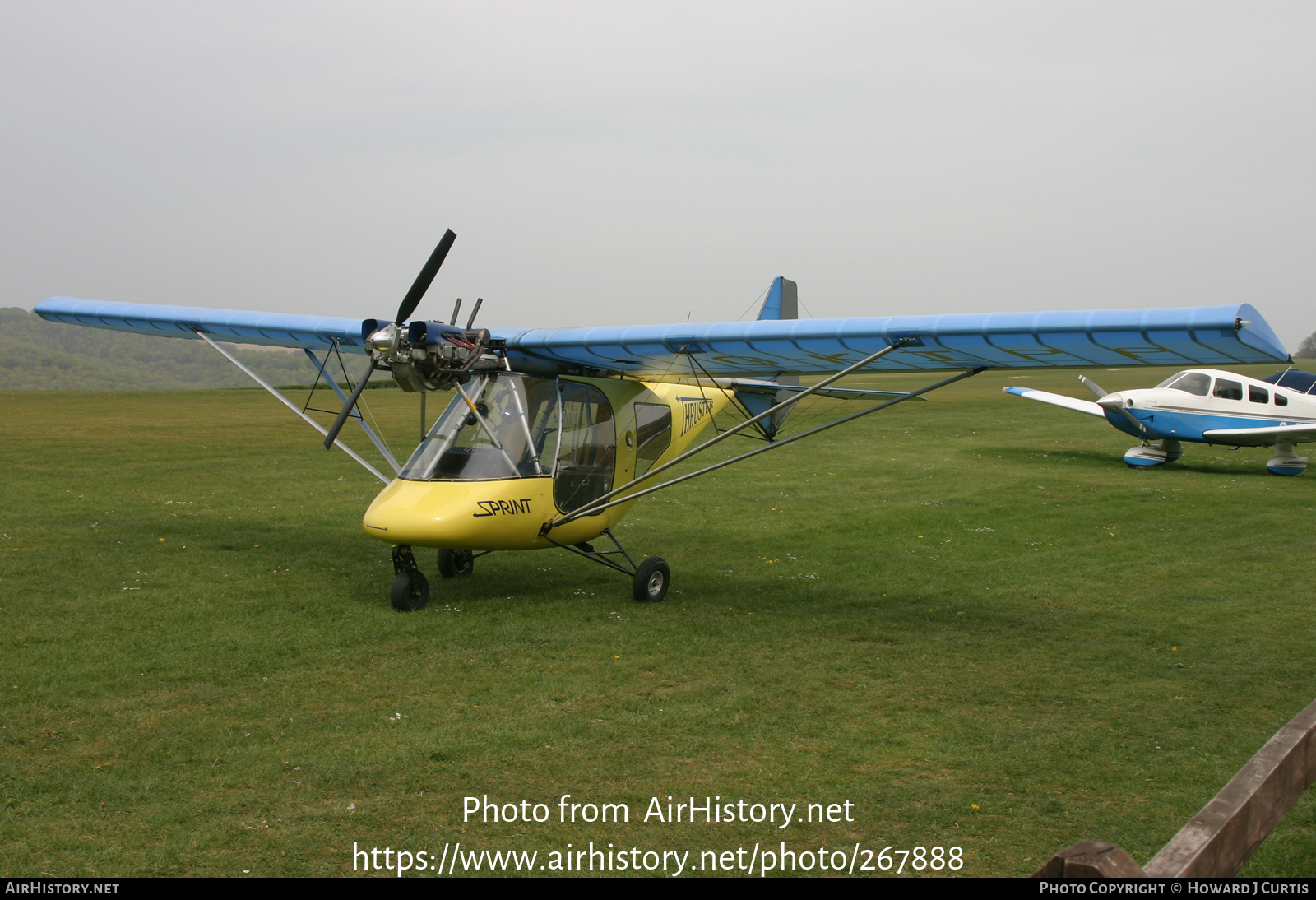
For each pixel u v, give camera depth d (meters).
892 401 7.62
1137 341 5.74
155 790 4.14
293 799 4.09
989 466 17.19
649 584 7.79
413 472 7.30
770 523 11.72
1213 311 5.26
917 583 8.62
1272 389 16.62
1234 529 11.23
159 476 14.51
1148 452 17.25
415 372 7.18
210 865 3.53
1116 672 6.05
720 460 17.66
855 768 4.50
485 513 7.09
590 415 8.14
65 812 3.91
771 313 12.19
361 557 9.23
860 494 14.03
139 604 7.27
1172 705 5.43
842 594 8.19
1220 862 2.28
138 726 4.89
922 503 13.13
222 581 8.10
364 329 7.30
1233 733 4.99
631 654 6.32
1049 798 4.18
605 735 4.88
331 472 15.41
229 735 4.79
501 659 6.16
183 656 6.04
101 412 26.42
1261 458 18.59
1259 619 7.34
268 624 6.83
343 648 6.30
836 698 5.51
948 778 4.39
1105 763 4.57
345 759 4.52
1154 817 4.00
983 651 6.50
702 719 5.13
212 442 19.41
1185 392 16.67
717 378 9.74
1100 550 10.13
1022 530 11.27
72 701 5.21
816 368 8.15
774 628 7.05
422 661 6.09
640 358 8.04
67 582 7.88
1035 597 8.08
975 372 7.28
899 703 5.44
